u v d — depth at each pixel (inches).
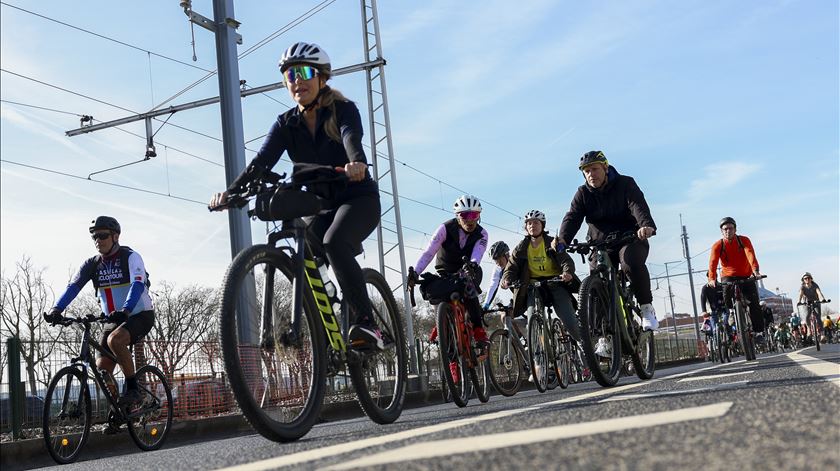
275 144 146.9
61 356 260.2
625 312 243.4
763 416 79.1
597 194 243.4
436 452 74.8
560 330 320.8
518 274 297.1
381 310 156.0
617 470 57.8
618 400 120.7
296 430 123.9
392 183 738.2
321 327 134.7
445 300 243.9
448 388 231.9
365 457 78.3
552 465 61.8
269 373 122.6
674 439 69.4
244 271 120.8
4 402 254.4
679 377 220.5
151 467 102.0
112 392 247.0
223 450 121.8
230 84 417.1
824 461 55.1
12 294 1135.6
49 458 251.1
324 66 144.4
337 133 143.4
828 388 105.8
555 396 180.1
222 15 421.7
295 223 133.2
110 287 254.5
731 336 445.7
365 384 145.9
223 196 142.4
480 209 250.1
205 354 316.2
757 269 402.9
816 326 545.3
